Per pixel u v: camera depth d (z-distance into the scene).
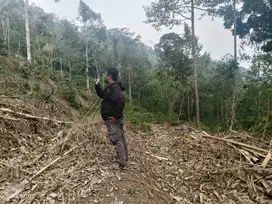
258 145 5.09
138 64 32.59
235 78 18.78
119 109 3.85
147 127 8.05
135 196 3.30
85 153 4.50
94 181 3.53
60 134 5.21
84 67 34.25
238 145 5.07
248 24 23.72
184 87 19.83
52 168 3.86
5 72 8.84
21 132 5.00
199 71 24.91
